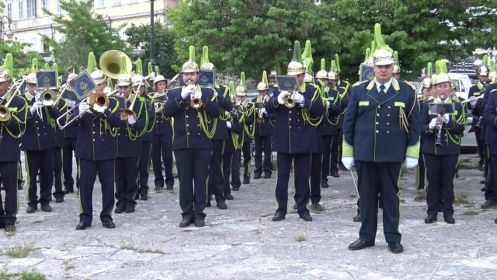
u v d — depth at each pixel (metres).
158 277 6.44
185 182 8.84
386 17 14.45
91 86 8.73
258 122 13.67
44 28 46.38
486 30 14.34
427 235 8.10
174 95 8.78
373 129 7.16
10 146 8.71
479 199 10.82
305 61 9.86
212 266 6.81
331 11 15.10
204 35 15.34
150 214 9.85
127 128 9.91
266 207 10.30
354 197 11.11
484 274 6.38
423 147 8.86
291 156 9.08
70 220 9.49
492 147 9.04
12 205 8.75
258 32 15.03
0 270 6.70
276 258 7.09
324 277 6.35
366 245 7.50
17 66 25.12
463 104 8.80
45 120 10.17
